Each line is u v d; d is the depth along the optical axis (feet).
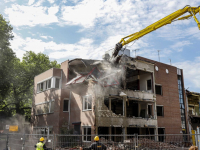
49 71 89.35
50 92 85.25
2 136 49.06
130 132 86.33
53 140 31.30
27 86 134.51
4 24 93.25
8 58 97.71
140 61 86.33
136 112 92.99
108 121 66.80
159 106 92.38
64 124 74.54
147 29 66.49
